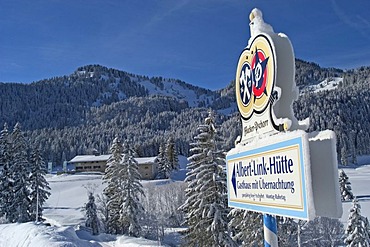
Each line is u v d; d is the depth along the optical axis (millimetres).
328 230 30031
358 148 110750
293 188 3166
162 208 46406
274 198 3541
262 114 3951
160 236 38406
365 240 23297
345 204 40906
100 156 101562
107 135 138625
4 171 37125
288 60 3574
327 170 2875
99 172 91812
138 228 35062
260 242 17141
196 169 18984
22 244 12719
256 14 4176
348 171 87750
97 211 46469
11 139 38406
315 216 2887
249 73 4391
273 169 3572
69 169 109625
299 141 3064
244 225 17812
